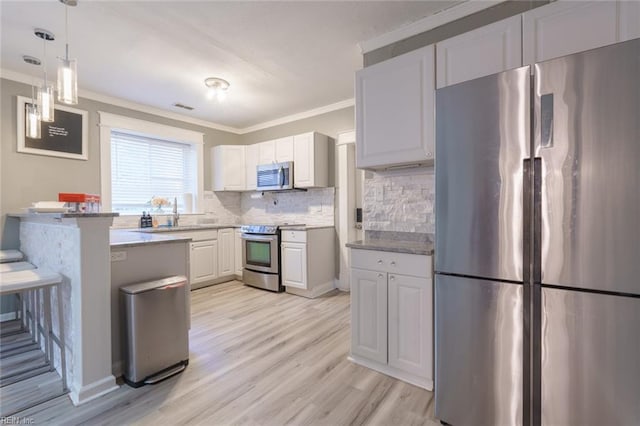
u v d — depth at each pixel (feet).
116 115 11.87
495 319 4.32
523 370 4.12
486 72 5.57
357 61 8.98
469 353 4.56
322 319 9.46
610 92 3.52
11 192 9.40
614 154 3.51
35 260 7.97
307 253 11.75
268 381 6.07
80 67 9.18
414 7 6.53
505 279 4.23
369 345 6.55
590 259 3.66
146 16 6.75
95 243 5.66
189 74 9.72
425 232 7.32
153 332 6.10
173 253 7.28
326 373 6.36
